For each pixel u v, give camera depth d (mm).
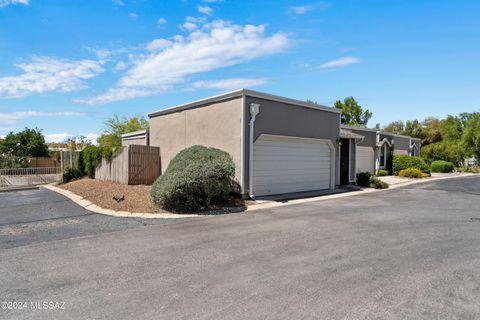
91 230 6137
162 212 7938
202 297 3197
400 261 4277
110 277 3730
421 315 2828
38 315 2854
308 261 4273
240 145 9742
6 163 20047
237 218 7250
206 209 8336
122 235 5723
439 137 36781
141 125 27031
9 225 6578
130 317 2803
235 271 3910
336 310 2920
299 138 11711
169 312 2891
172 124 13133
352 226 6398
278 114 10828
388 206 9016
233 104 10023
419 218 7250
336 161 13656
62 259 4387
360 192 12641
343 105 32688
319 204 9375
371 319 2760
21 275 3803
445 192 12711
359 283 3543
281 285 3488
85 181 13789
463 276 3758
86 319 2773
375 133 21172
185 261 4281
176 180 7914
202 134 11367
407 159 21578
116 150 13289
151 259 4367
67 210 8281
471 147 31359
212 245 5043
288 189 11586
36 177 16156
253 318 2775
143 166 13031
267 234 5742
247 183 9867
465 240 5363
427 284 3521
